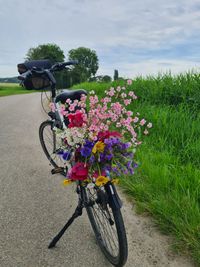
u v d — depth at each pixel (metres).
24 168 5.05
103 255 2.82
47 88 3.85
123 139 2.58
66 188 4.27
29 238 3.05
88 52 90.12
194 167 4.30
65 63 3.71
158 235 3.09
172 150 4.93
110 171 2.43
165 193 3.69
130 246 2.94
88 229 3.25
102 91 12.51
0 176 4.68
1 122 9.62
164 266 2.67
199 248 2.75
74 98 3.45
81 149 2.41
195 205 3.27
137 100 7.52
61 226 3.29
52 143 4.69
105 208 2.47
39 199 3.92
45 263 2.70
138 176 4.16
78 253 2.84
